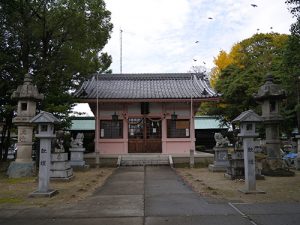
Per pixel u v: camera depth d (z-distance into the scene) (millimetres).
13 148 34656
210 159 24891
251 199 10508
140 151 28391
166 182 15023
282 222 7504
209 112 34156
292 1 12195
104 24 23469
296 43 13789
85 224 7578
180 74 32938
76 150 21359
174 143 28359
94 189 13148
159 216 8250
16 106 19016
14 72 20203
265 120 17422
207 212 8641
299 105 22750
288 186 13188
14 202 10461
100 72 32406
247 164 11742
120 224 7520
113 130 28594
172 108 28734
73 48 20953
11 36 20078
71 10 19812
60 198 11148
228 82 31062
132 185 14117
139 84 31516
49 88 20797
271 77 18109
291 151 30344
